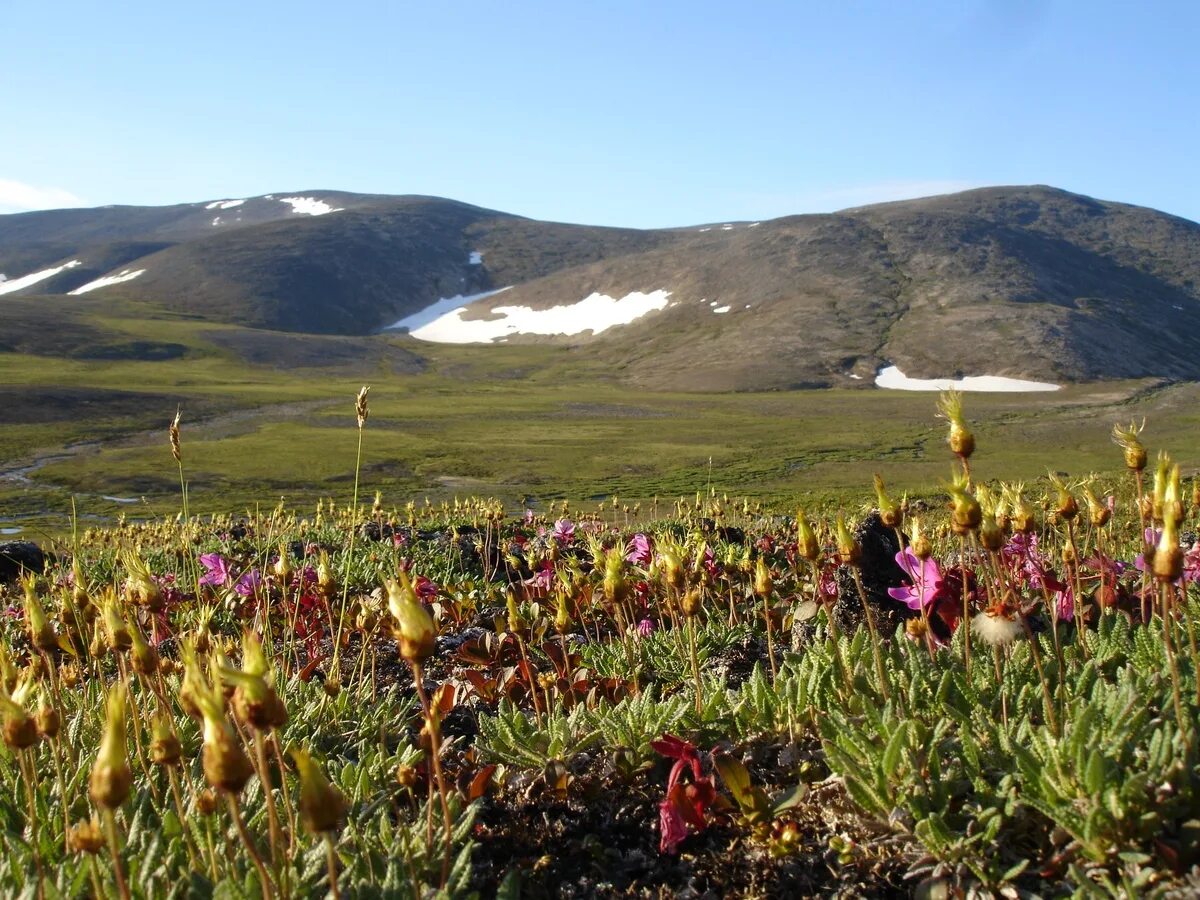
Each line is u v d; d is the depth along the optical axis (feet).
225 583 23.07
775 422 289.53
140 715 14.26
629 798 12.48
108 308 570.46
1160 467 9.61
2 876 9.65
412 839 10.69
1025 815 10.31
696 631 19.83
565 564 25.63
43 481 177.88
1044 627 15.92
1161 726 10.94
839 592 18.25
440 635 22.25
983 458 201.77
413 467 199.31
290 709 15.72
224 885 8.59
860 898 10.18
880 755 10.95
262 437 246.88
